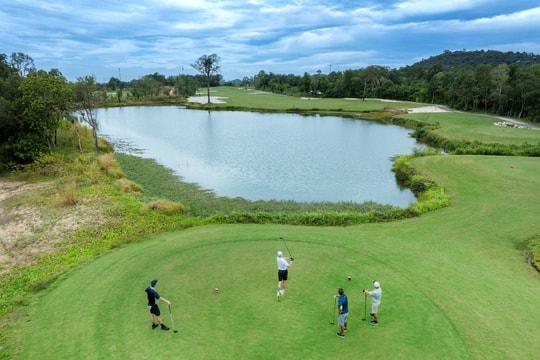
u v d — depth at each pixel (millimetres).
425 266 19422
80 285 17906
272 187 38031
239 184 38906
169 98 149375
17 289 18188
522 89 84062
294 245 22109
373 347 13148
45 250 22797
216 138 66625
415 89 144000
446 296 16469
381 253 20969
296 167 45938
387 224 26031
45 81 43750
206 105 125875
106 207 29625
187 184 38375
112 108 126000
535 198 29969
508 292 16969
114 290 17281
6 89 44906
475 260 20359
